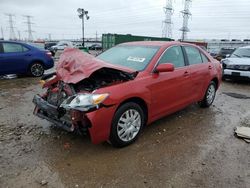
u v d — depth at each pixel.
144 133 4.18
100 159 3.31
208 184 2.87
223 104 6.29
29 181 2.82
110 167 3.14
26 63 9.46
